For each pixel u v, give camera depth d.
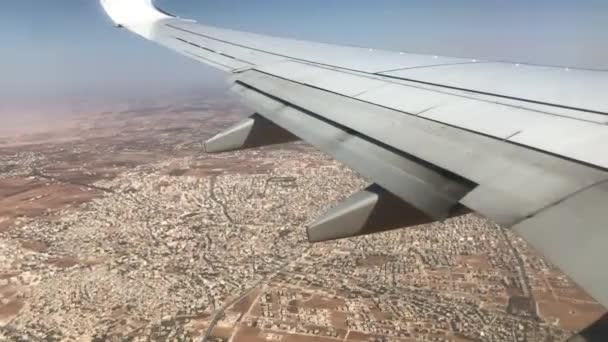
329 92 6.81
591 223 2.73
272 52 9.62
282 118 6.33
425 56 8.37
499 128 4.50
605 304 2.11
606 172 3.24
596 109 4.56
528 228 2.92
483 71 6.75
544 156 3.73
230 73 8.66
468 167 3.97
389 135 5.02
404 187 4.05
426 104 5.62
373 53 8.95
